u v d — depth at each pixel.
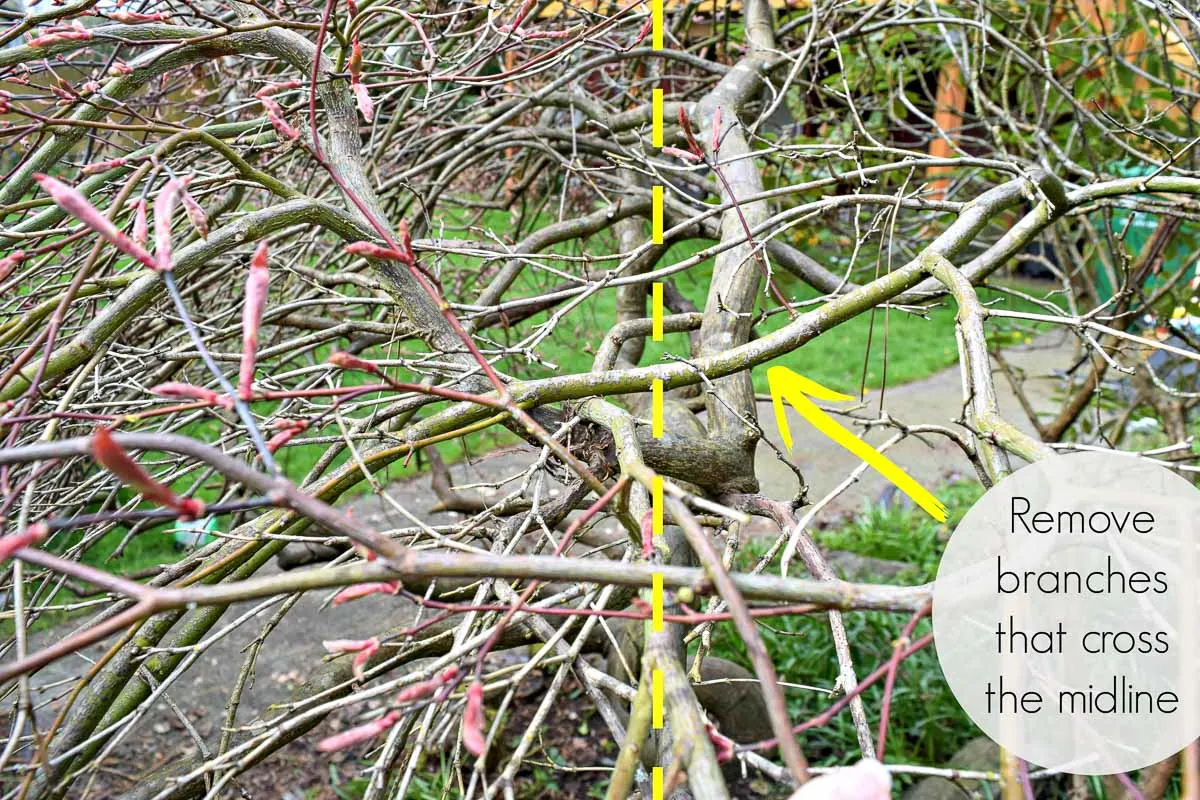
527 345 1.94
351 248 1.13
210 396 0.94
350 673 2.33
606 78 3.83
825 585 0.91
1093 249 4.01
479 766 1.24
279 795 3.91
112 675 1.61
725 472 1.95
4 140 2.49
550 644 1.40
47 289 2.23
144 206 1.17
